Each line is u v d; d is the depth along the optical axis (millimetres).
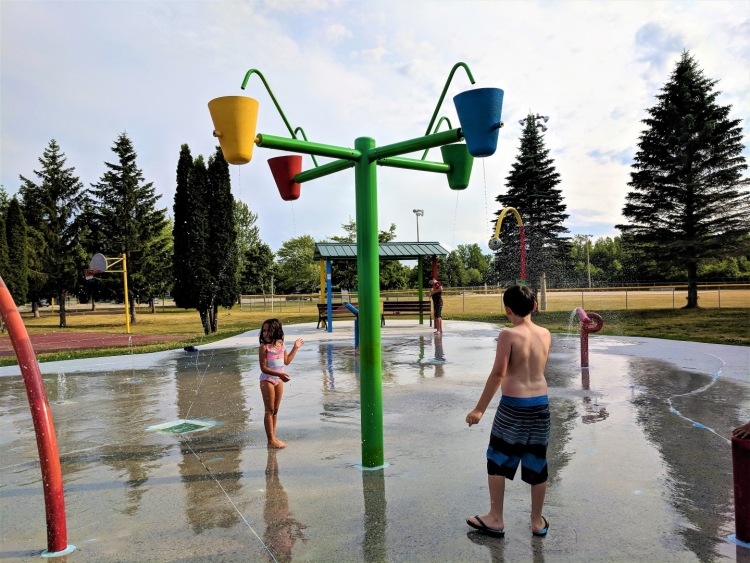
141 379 8859
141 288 34000
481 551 2859
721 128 27406
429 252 18781
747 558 2744
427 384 7730
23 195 37125
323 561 2793
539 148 33562
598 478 3932
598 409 6020
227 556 2879
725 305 29984
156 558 2881
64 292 30406
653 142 28562
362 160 4164
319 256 17781
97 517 3465
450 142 3799
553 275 34969
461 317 23875
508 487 3809
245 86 3764
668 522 3186
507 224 34250
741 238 26969
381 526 3197
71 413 6523
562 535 3033
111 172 34750
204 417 6203
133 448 5035
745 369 8562
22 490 4074
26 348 2998
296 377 8609
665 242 28047
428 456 4539
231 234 18734
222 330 20906
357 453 4688
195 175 17875
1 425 6113
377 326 4230
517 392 3006
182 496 3785
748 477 2883
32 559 2914
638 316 22953
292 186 4875
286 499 3662
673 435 5008
